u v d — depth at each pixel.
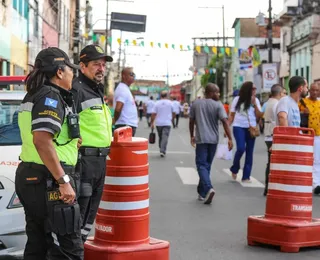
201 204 13.46
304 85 12.62
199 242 9.91
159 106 24.52
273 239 9.39
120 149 7.54
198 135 13.62
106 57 7.41
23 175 6.05
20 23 34.03
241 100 16.45
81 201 7.23
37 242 6.34
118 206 7.55
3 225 7.62
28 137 6.04
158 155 25.20
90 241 7.84
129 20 38.31
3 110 9.55
